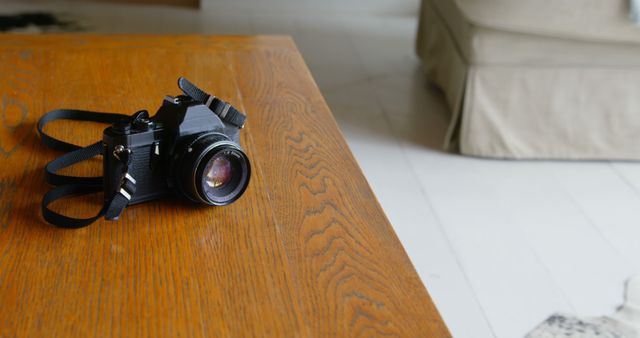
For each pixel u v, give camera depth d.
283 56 1.12
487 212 1.60
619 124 1.84
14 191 0.69
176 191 0.67
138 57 1.07
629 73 1.79
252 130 0.84
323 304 0.55
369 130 1.98
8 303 0.53
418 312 0.55
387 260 0.61
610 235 1.54
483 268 1.40
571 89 1.80
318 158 0.79
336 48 2.65
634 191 1.74
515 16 1.67
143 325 0.52
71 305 0.53
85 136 0.81
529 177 1.77
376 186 1.68
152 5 2.99
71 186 0.68
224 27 2.83
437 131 2.00
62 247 0.60
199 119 0.65
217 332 0.51
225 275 0.58
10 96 0.91
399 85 2.33
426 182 1.72
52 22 2.70
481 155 1.85
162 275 0.57
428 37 2.38
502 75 1.78
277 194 0.70
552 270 1.41
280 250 0.61
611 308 1.31
